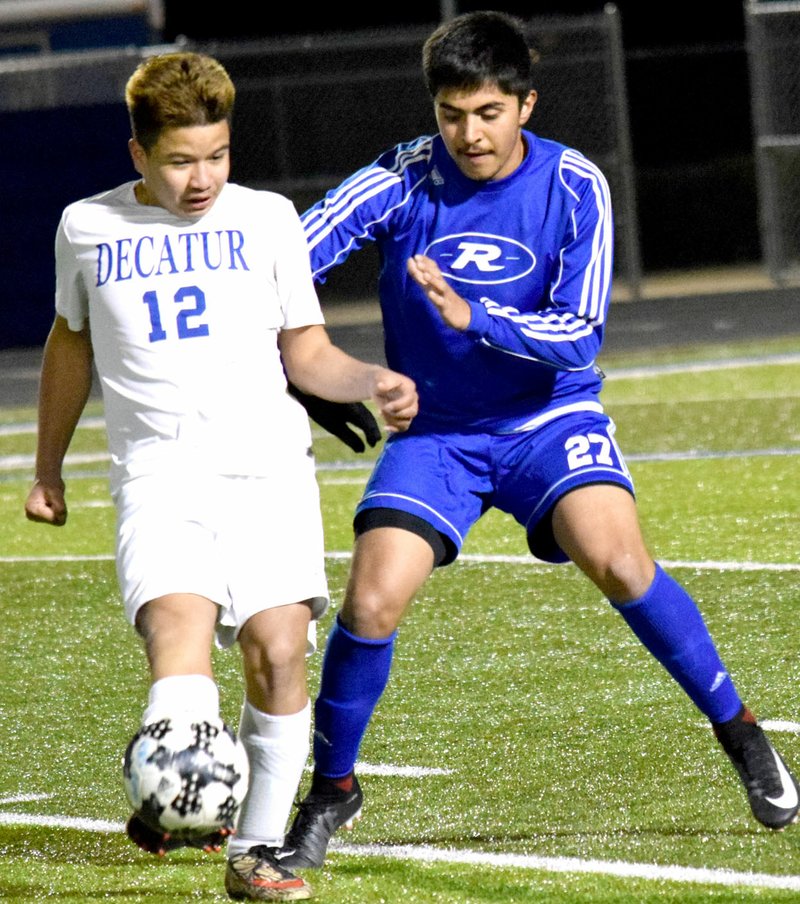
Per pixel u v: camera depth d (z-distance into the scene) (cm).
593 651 2280
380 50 9431
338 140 7750
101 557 3209
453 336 1576
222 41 10431
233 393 1385
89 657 2450
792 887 1411
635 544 1520
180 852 1609
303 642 1382
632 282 7994
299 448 1414
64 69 7469
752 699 1995
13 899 1494
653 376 5466
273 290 1418
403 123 7731
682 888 1423
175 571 1330
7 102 7519
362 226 1591
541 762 1814
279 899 1424
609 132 7762
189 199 1365
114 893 1498
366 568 1504
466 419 1595
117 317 1386
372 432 1558
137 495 1372
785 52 7750
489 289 1580
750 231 10412
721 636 2300
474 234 1580
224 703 2173
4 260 7362
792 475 3550
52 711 2167
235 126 7688
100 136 7231
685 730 1892
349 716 1507
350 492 3762
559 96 7750
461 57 1501
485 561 2917
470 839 1584
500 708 2038
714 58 10719
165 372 1377
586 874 1470
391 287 1614
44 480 1508
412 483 1551
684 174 10462
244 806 1420
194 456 1373
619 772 1761
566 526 1533
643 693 2058
